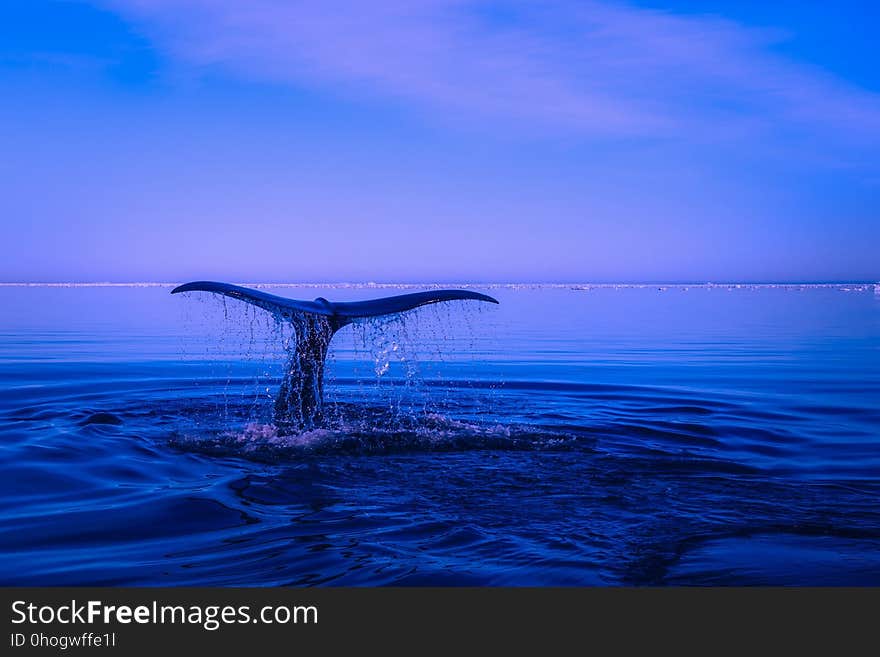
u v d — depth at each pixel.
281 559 5.39
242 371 17.88
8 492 7.04
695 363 20.45
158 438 9.47
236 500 6.85
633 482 7.58
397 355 22.70
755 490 7.28
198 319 40.53
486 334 32.16
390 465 8.27
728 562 5.30
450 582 5.02
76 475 7.64
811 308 59.69
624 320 42.78
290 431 9.79
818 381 16.61
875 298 89.56
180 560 5.37
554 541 5.73
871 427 11.13
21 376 16.39
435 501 6.86
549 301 75.88
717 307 61.59
